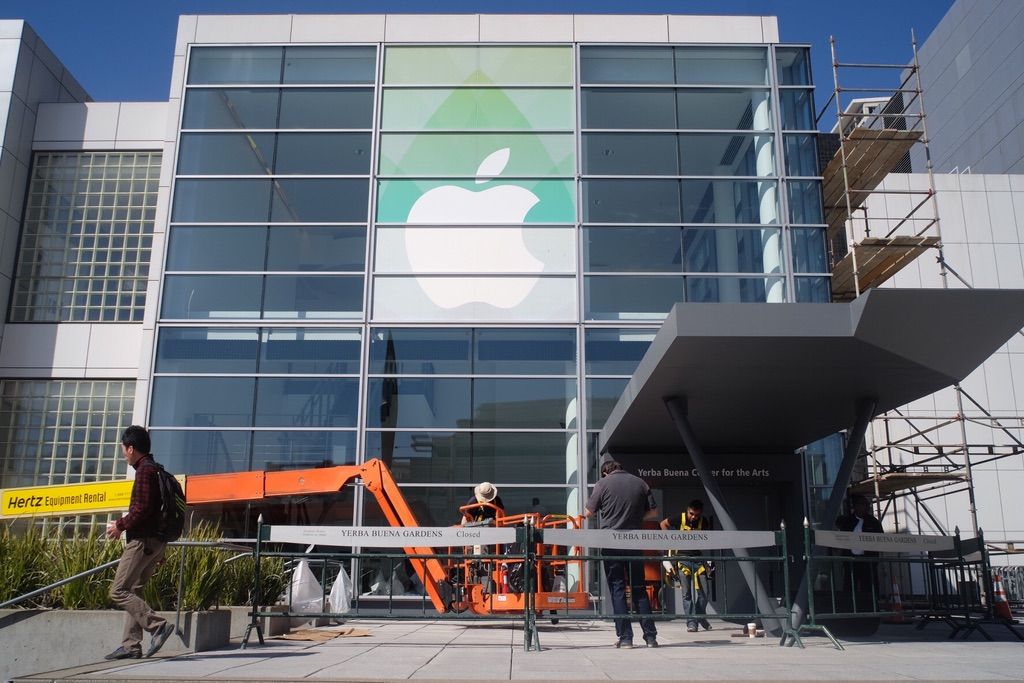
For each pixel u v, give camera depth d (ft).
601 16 64.13
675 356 33.35
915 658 26.66
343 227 60.18
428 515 55.26
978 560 40.81
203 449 56.13
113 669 22.56
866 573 42.91
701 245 59.88
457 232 60.18
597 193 60.80
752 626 36.11
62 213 70.03
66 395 66.95
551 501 55.42
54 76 73.97
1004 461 76.54
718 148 61.93
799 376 35.96
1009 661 25.82
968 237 82.48
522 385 57.41
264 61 63.52
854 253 60.49
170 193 60.54
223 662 24.43
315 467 55.83
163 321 58.13
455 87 63.00
